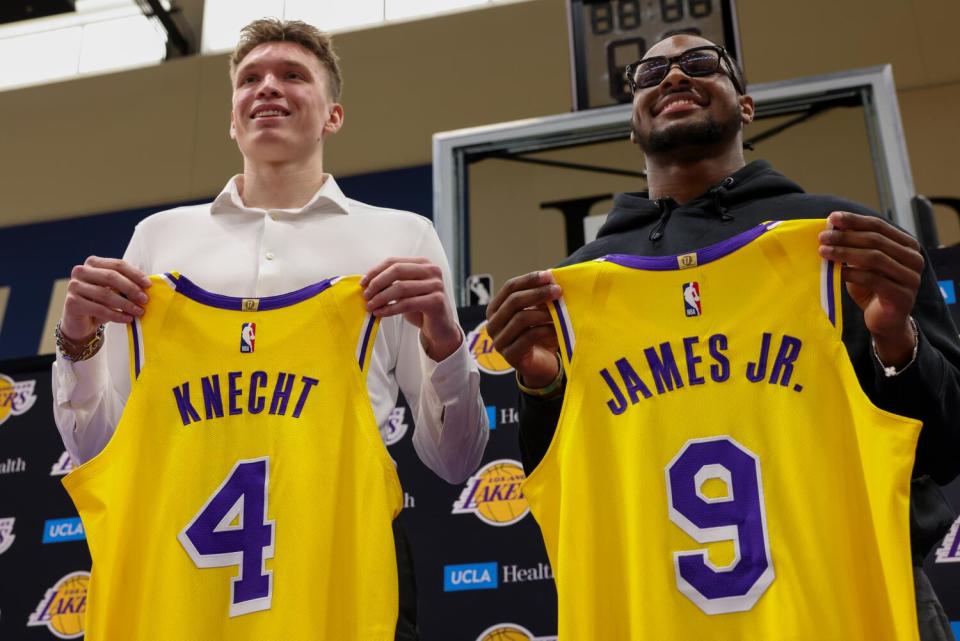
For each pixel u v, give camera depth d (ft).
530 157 13.60
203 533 5.69
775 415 5.41
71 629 9.02
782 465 5.30
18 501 9.57
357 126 19.19
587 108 13.38
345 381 5.92
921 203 11.19
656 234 6.53
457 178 13.51
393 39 19.77
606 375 5.67
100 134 20.35
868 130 12.39
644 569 5.23
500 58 19.13
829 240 5.46
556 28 19.16
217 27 21.20
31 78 21.57
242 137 7.09
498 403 9.23
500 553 8.64
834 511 5.16
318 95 7.19
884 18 18.01
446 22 19.74
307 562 5.57
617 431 5.58
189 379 5.99
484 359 9.46
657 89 7.09
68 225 19.66
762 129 13.23
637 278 5.82
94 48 21.63
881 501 4.99
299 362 5.99
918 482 5.82
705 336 5.64
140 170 19.86
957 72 17.54
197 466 5.82
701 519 5.29
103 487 5.70
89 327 6.08
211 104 20.21
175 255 6.70
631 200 7.00
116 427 6.36
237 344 6.05
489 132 13.55
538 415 6.06
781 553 5.12
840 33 17.99
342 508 5.70
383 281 5.99
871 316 5.44
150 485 5.82
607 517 5.44
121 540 5.63
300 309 6.10
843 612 4.93
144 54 21.34
